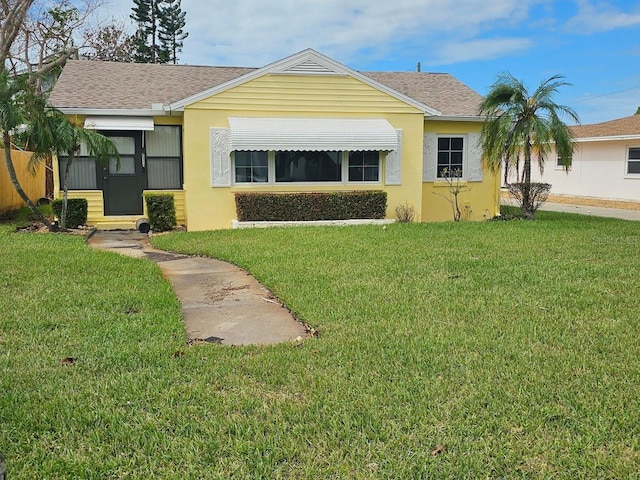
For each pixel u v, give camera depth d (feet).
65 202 45.50
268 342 17.89
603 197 89.76
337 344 17.04
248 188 50.24
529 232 42.80
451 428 11.69
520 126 51.98
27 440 11.27
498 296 22.61
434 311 20.51
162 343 17.20
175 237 41.65
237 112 49.29
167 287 24.72
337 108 51.16
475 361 15.48
